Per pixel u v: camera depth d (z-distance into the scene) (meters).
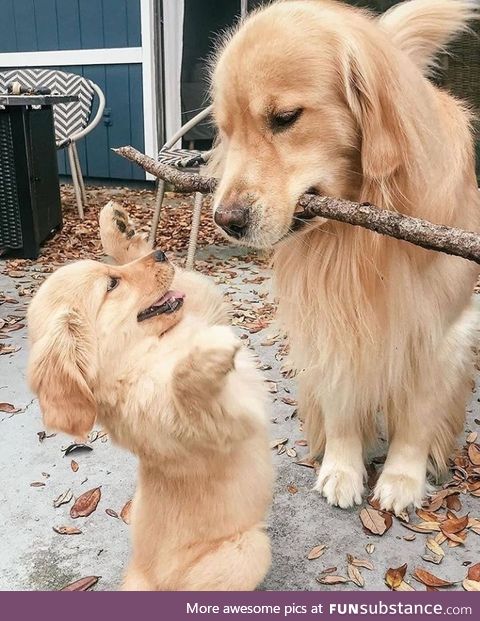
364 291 1.79
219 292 2.21
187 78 6.68
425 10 1.89
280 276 1.99
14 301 3.83
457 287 1.91
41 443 2.41
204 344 1.48
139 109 7.02
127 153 2.07
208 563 1.58
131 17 6.74
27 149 4.38
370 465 2.29
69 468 2.27
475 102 3.67
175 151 4.22
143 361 1.70
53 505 2.09
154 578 1.62
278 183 1.64
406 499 2.01
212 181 1.89
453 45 3.49
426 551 1.86
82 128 5.84
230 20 6.27
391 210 1.61
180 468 1.63
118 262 2.05
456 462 2.25
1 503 2.10
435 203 1.66
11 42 7.43
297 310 1.96
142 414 1.63
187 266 3.95
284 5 1.69
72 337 1.61
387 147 1.55
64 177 7.70
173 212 6.06
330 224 1.78
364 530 1.95
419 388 1.98
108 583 1.79
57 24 7.13
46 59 7.29
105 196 6.87
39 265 4.49
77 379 1.55
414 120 1.56
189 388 1.51
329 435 2.13
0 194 4.47
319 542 1.91
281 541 1.92
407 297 1.79
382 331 1.82
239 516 1.66
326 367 1.96
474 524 1.94
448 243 1.39
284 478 2.21
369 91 1.54
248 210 1.63
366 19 1.69
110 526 2.00
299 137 1.63
